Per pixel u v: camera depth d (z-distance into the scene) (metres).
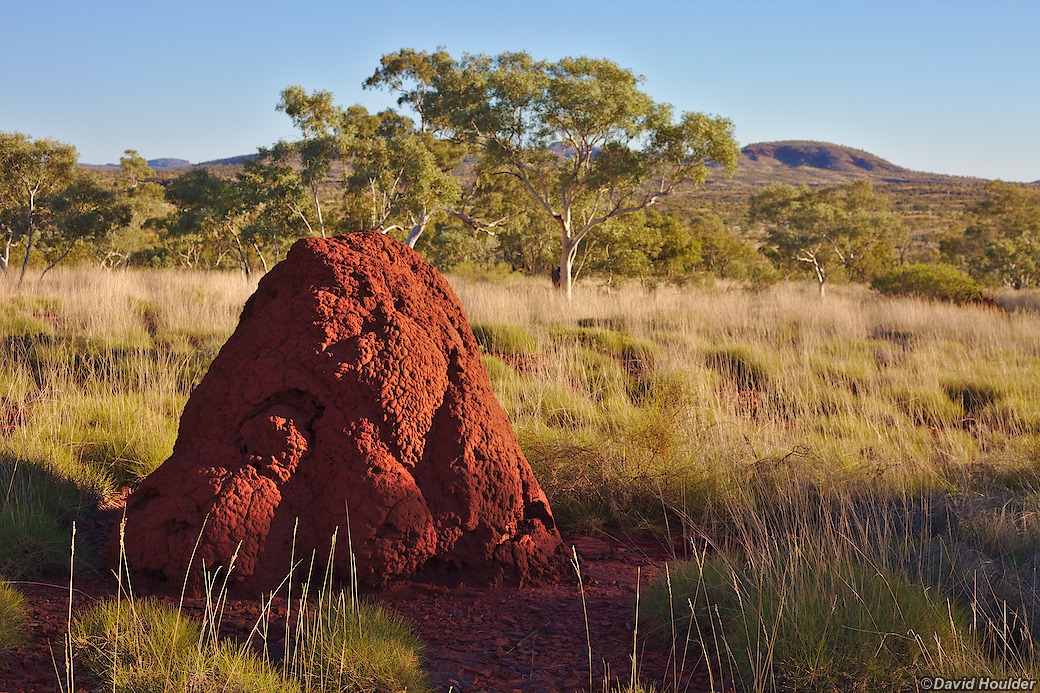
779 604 3.57
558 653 3.65
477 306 15.50
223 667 3.00
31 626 3.45
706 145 27.59
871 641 3.37
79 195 27.50
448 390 4.46
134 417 7.16
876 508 5.62
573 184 29.14
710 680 3.34
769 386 10.16
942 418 9.62
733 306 17.81
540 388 9.04
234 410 4.23
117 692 2.88
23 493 4.77
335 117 30.55
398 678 3.11
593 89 27.38
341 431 4.16
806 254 42.25
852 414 8.86
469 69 30.88
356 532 4.01
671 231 39.53
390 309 4.47
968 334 15.17
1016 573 4.20
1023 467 6.64
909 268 25.89
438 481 4.30
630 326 15.01
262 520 3.99
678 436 6.96
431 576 4.30
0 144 25.47
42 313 13.42
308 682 3.02
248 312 4.74
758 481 6.11
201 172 32.78
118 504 5.60
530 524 4.58
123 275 18.31
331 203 45.06
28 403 7.56
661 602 3.94
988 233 56.66
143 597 3.85
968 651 3.41
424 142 35.22
